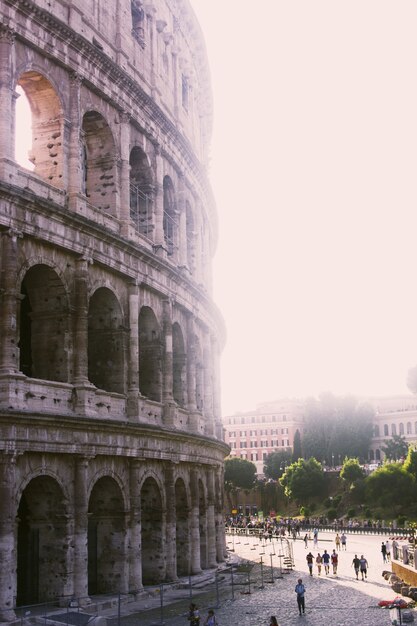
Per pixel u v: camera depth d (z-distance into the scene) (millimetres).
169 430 58188
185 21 79188
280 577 72438
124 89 58750
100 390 51156
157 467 58719
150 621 45656
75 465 47969
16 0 46938
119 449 51875
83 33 55156
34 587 46562
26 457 44375
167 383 61938
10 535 41750
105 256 53312
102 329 56125
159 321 62406
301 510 178375
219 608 52906
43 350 49812
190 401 68188
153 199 64250
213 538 72125
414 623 45719
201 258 78312
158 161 65125
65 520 46781
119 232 56906
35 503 47312
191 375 68750
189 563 64188
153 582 58000
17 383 43938
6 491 42031
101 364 55812
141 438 54969
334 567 75500
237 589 62562
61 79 51969
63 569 46312
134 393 55500
